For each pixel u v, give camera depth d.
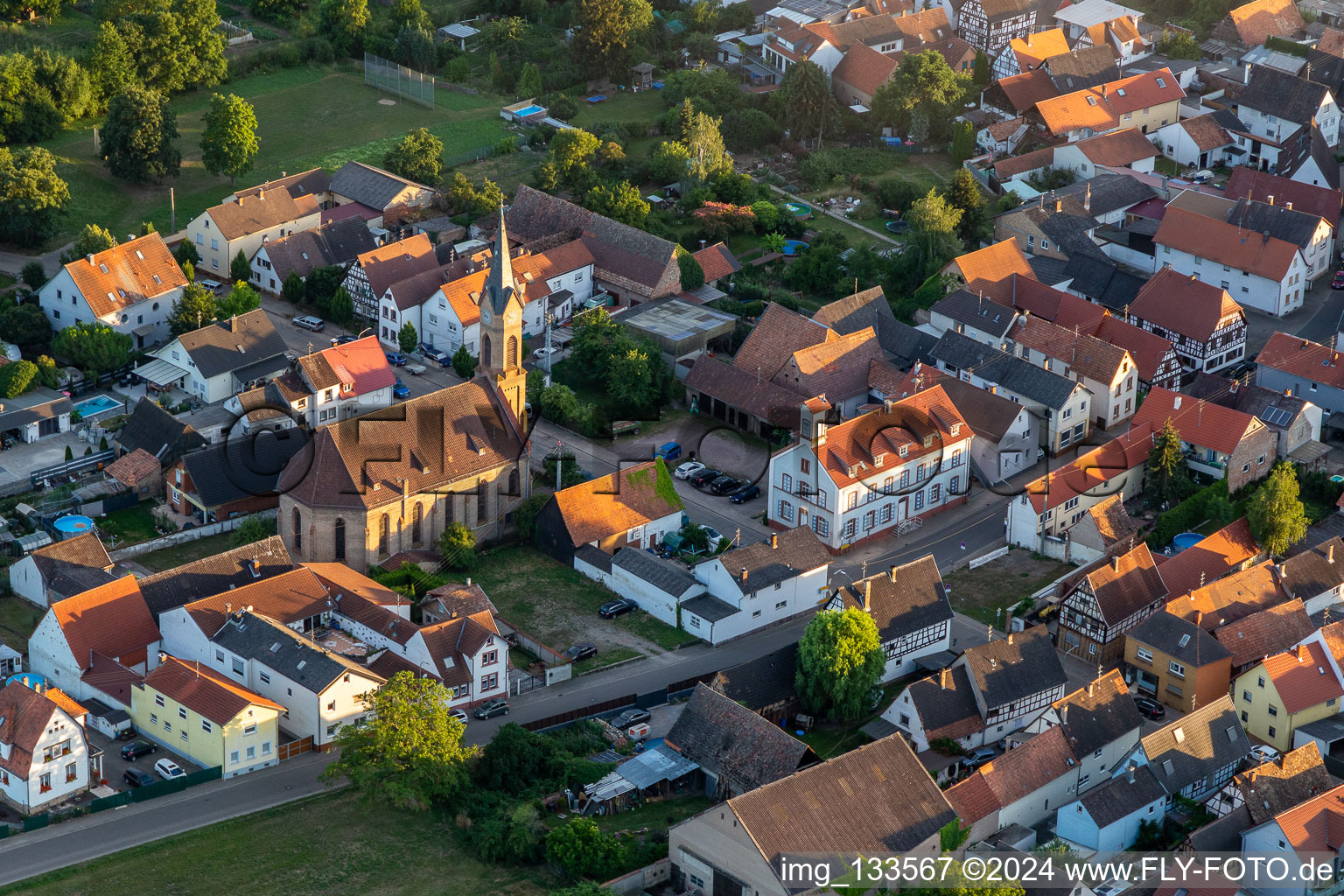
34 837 154.25
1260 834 150.25
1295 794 156.25
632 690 176.50
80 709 163.00
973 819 152.75
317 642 176.25
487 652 172.12
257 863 151.62
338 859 152.25
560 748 164.00
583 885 143.88
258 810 158.50
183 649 175.88
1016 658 171.25
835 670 166.62
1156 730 164.00
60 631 172.25
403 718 156.62
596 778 159.12
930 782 150.75
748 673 169.25
